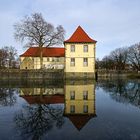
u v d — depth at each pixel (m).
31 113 14.83
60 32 66.94
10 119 13.00
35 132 10.33
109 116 13.76
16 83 47.06
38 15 66.00
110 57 152.00
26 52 100.00
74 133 10.13
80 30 65.19
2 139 9.38
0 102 20.05
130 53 129.75
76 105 18.25
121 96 24.48
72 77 61.41
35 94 26.19
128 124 11.66
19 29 65.81
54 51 100.56
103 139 9.26
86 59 62.06
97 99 22.03
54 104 18.81
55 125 11.55
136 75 86.25
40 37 66.25
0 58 118.81
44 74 60.78
